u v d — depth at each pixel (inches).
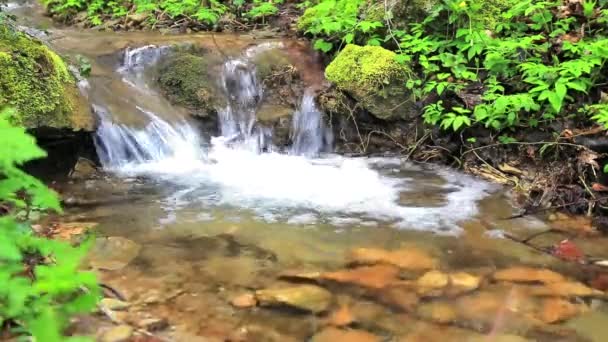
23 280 63.7
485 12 204.4
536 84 173.2
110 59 219.1
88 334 87.5
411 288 108.0
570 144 159.0
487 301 103.7
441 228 138.4
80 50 220.8
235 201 156.0
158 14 299.3
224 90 219.6
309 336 92.0
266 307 100.0
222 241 128.2
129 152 186.1
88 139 175.6
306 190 166.4
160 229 134.1
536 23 196.2
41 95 157.5
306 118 211.8
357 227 138.6
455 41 201.2
